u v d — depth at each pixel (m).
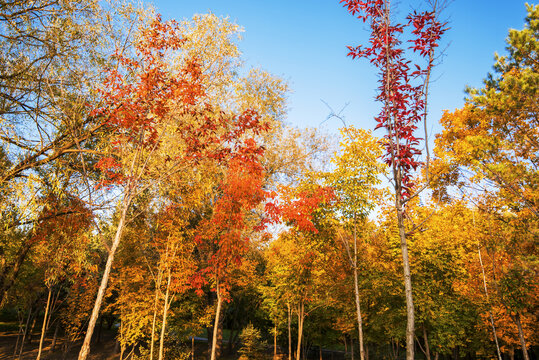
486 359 18.91
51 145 8.72
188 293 18.41
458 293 14.53
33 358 22.16
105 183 6.65
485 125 10.98
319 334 24.09
